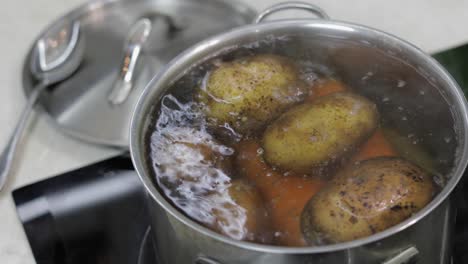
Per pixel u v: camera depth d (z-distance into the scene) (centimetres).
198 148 60
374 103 62
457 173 54
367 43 66
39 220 71
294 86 64
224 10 92
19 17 97
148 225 70
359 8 93
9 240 71
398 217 55
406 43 64
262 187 58
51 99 82
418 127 60
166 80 64
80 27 87
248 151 60
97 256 68
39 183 74
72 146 79
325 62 66
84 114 80
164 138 60
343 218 55
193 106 63
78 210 72
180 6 93
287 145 59
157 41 87
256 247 51
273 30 67
